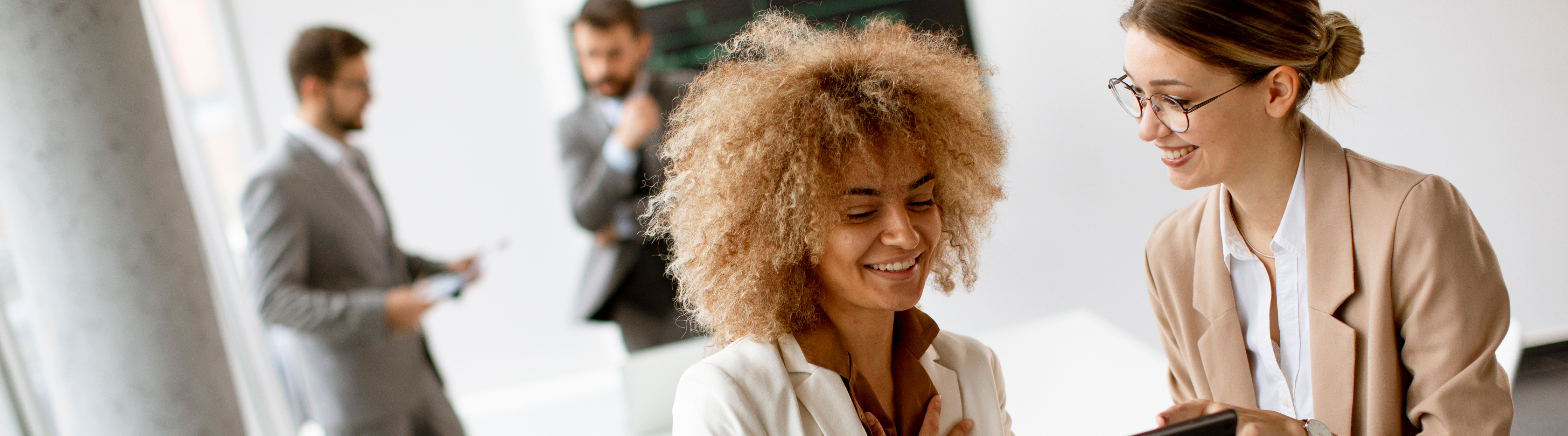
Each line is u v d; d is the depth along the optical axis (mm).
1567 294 3434
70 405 1807
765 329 934
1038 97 4555
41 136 1661
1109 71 4527
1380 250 1121
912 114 885
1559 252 3451
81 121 1679
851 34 947
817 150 854
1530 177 3463
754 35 954
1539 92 3459
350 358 3346
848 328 963
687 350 2324
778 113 881
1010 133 1092
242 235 4441
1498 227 3492
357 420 3375
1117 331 2541
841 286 905
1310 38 1040
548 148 4559
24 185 1682
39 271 1733
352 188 3469
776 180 893
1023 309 4652
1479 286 1087
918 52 948
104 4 1697
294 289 3254
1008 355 2469
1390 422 1158
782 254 901
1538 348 3355
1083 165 4594
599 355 4781
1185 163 1148
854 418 927
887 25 964
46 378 1863
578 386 4637
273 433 3855
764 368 927
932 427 995
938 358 1066
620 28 4141
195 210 3850
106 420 1795
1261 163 1146
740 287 930
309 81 3420
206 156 4426
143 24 1806
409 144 4469
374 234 3510
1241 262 1309
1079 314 2707
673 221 1004
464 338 4668
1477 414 1069
